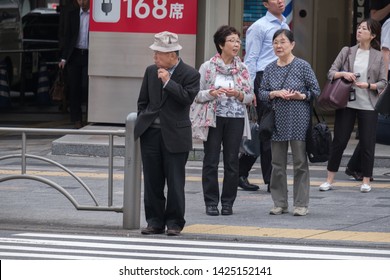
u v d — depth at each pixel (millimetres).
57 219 20641
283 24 22922
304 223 20188
